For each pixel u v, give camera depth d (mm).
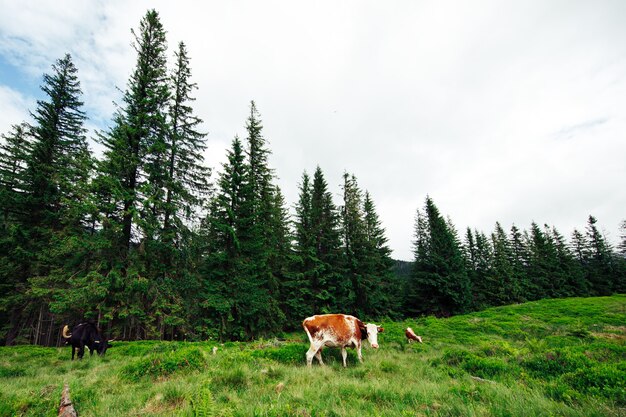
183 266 17938
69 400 4480
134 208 15328
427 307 36000
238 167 19703
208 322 16328
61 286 17031
